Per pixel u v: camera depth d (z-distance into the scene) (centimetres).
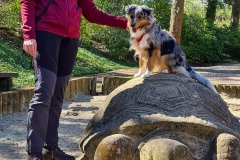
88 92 874
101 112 350
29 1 299
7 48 1118
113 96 351
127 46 1666
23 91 641
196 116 297
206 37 1942
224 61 2011
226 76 1315
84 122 580
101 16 366
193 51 1884
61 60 328
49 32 304
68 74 336
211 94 344
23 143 460
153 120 288
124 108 320
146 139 288
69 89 776
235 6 2398
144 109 305
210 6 2333
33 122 299
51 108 335
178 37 1024
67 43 324
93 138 313
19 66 991
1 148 436
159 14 1786
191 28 1925
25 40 296
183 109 304
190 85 339
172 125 290
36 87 303
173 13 1016
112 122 314
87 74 1202
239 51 2116
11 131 509
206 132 293
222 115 328
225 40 2108
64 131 522
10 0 1291
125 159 265
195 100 317
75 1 327
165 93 318
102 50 1705
